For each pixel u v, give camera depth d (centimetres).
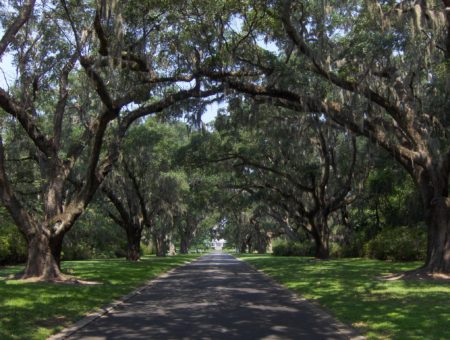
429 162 1895
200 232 8969
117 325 1022
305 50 1728
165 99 1886
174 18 1702
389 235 3369
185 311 1222
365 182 3556
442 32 1656
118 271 2486
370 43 1650
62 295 1370
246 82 1953
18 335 843
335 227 4688
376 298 1342
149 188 3738
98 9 1473
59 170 1884
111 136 2445
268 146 3172
